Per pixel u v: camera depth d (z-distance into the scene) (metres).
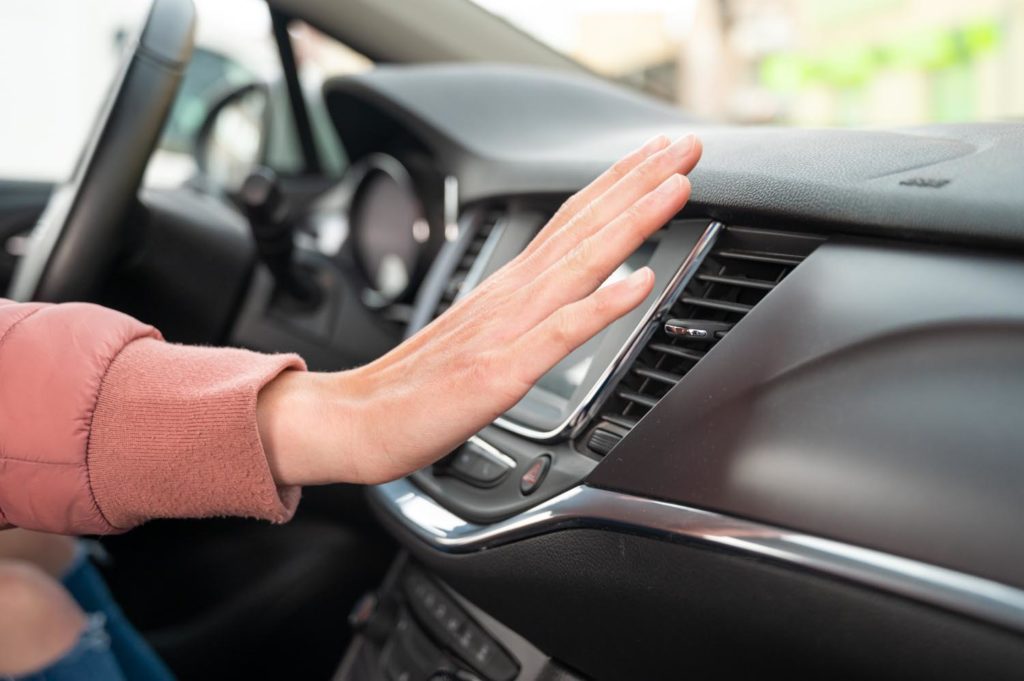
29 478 0.49
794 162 0.65
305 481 0.50
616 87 1.24
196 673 1.35
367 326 1.28
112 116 0.99
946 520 0.48
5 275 1.49
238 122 1.53
